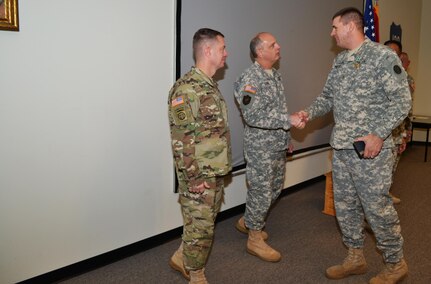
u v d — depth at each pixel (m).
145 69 2.46
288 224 3.21
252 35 3.09
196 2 2.63
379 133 1.95
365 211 2.11
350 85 2.07
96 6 2.16
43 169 2.08
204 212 1.98
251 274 2.38
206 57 2.00
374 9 4.70
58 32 2.02
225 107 2.04
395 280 2.17
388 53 1.95
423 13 7.05
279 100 2.51
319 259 2.58
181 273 2.36
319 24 3.91
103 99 2.27
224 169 1.95
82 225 2.30
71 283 2.23
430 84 7.16
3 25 1.80
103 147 2.32
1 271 2.01
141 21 2.39
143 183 2.58
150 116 2.54
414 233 3.01
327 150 4.69
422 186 4.41
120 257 2.55
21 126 1.96
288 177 4.06
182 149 1.93
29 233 2.08
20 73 1.92
